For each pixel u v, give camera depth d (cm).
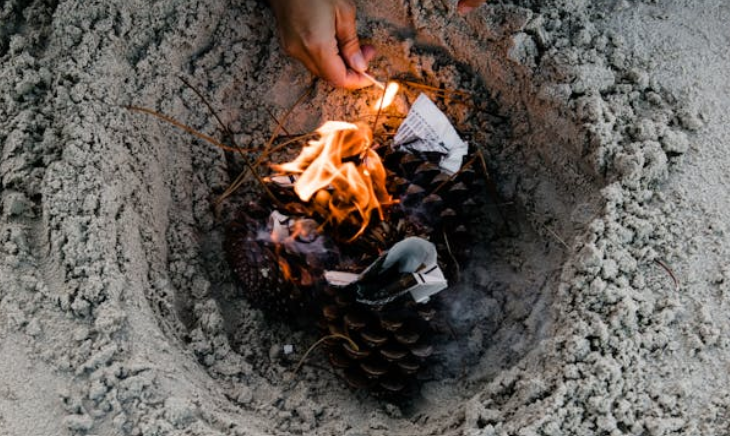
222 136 100
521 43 94
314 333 95
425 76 101
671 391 83
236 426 83
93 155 90
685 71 95
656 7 98
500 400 85
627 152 91
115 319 83
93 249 86
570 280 87
